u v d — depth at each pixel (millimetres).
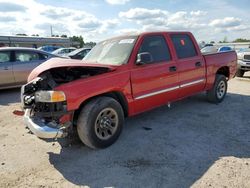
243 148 4008
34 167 3557
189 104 6637
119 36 5129
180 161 3625
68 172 3410
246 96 7637
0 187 3080
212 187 2982
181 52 5398
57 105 3633
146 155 3828
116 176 3279
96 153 3924
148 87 4602
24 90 4164
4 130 5039
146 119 5500
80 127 3840
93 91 3844
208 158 3693
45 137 3598
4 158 3828
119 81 4145
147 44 4734
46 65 4191
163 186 3033
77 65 3873
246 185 3010
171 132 4727
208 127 4965
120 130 4254
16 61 8922
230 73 6953
